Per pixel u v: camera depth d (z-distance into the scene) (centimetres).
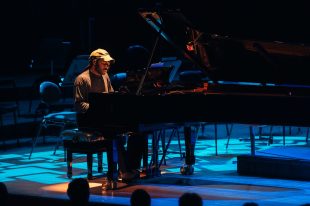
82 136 1397
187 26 1284
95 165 1631
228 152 1764
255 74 1370
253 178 1409
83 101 1412
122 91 1445
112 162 1298
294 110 1232
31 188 1331
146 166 1437
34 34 2967
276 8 2527
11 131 2047
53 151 1841
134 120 1275
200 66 1342
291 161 1383
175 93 1330
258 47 1293
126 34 2847
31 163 1653
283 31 2508
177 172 1502
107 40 2862
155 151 1450
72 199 839
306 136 1877
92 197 1216
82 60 1953
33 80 2766
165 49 2756
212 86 1384
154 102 1283
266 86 1328
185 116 1292
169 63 1575
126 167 1400
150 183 1370
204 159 1664
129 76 1461
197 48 1362
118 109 1277
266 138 1909
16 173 1515
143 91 1417
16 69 2994
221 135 2094
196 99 1290
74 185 838
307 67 1305
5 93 2500
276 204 1127
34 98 2559
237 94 1290
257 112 1263
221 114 1284
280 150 1516
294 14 2494
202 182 1370
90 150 1398
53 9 2959
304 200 1159
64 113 1762
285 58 1310
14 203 1270
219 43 1341
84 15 2905
